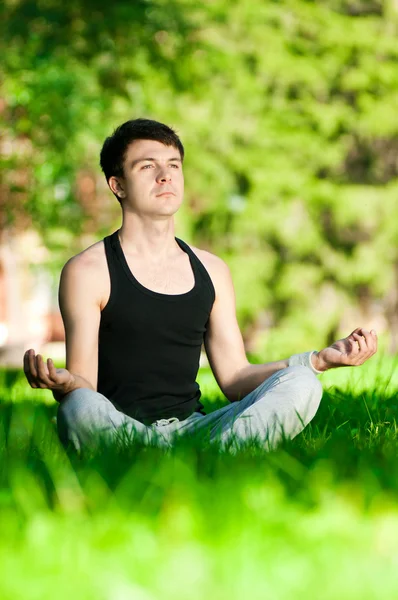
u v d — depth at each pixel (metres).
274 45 22.36
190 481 3.29
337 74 23.41
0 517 2.93
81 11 16.36
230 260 23.38
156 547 2.62
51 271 19.94
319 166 23.72
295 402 4.61
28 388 9.66
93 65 17.67
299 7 22.67
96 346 5.04
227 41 22.56
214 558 2.49
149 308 5.07
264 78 23.19
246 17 22.06
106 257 5.10
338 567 2.40
